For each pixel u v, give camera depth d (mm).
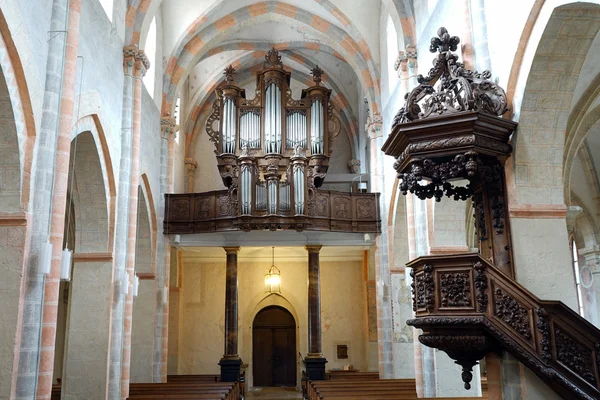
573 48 8812
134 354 19078
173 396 13805
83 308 13711
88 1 12227
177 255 25984
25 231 8898
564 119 9211
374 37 20859
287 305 27312
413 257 14836
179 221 20750
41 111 9445
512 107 9422
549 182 9312
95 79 12773
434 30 13992
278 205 19531
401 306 19641
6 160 8898
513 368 8664
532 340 7656
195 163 27250
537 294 9047
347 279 27312
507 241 9211
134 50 15469
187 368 26172
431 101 9086
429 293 8266
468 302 8039
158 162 20656
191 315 26688
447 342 8102
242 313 26984
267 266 27500
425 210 14227
